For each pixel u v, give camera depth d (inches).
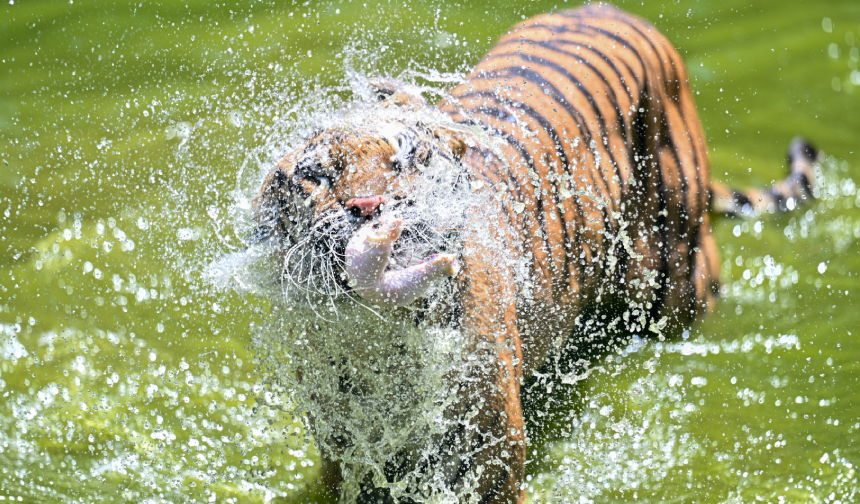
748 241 545.3
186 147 478.3
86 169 567.5
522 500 334.6
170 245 478.9
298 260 275.3
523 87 397.4
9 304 479.2
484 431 319.3
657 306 445.4
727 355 446.3
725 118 677.9
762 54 773.3
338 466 347.9
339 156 272.5
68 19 785.6
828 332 460.8
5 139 605.6
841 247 538.3
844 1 895.1
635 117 423.8
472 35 634.2
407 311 291.4
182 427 396.5
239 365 433.4
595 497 352.8
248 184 320.8
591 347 415.8
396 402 319.3
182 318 466.9
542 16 457.7
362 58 529.0
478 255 309.3
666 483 359.6
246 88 543.2
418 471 335.3
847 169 615.5
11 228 533.6
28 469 370.9
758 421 395.5
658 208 434.0
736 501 349.1
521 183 358.3
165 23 755.4
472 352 307.9
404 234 270.7
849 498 347.6
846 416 396.8
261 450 384.8
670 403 406.0
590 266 391.2
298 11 721.0
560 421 386.3
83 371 433.7
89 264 499.2
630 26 446.6
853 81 737.6
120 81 667.4
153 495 357.7
